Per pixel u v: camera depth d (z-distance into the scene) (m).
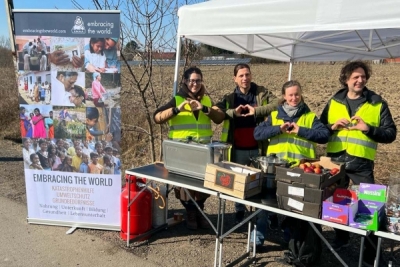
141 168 3.88
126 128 7.05
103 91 3.94
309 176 2.64
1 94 10.37
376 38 4.78
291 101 3.40
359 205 2.66
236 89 4.23
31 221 4.41
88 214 4.29
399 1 2.49
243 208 4.48
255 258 3.67
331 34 4.51
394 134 3.26
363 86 3.34
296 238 3.38
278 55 6.00
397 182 2.67
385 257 3.73
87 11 3.79
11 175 6.33
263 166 3.23
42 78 4.04
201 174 3.36
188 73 3.84
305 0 2.86
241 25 3.25
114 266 3.54
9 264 3.54
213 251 3.90
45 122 4.14
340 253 3.86
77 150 4.14
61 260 3.63
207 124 3.98
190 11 3.63
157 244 4.03
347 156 3.39
